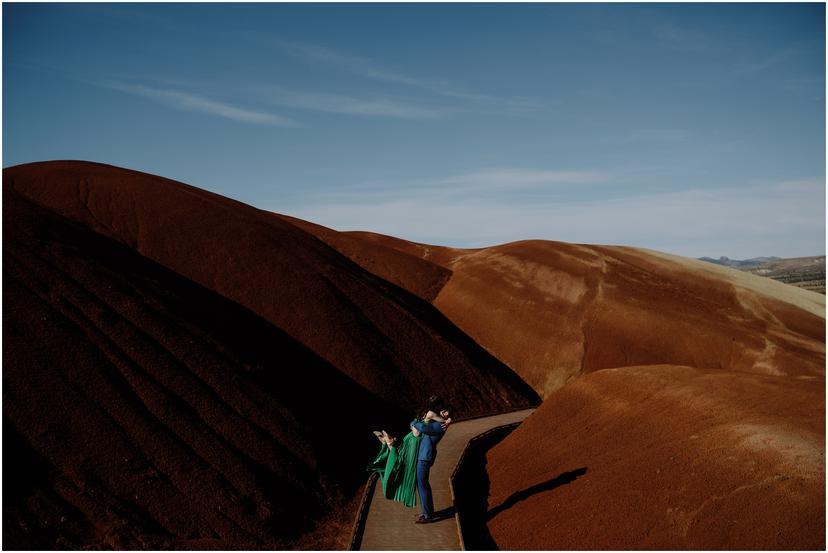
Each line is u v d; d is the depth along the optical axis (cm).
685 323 3400
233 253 2727
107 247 2208
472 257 4603
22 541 942
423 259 4788
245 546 1116
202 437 1317
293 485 1355
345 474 1539
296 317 2442
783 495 855
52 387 1231
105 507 1068
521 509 1173
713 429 1096
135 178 3173
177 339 1611
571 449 1324
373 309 2802
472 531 1134
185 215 2870
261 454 1376
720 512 884
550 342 3366
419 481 1106
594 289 3741
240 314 2280
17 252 1625
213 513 1152
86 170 3189
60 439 1141
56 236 1903
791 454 930
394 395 2227
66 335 1384
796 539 782
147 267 2231
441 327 3303
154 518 1095
